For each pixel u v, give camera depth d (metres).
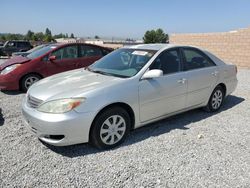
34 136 4.06
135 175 3.06
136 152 3.62
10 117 4.94
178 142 3.96
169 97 4.33
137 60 4.32
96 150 3.65
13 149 3.62
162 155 3.54
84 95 3.39
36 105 3.52
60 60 7.43
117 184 2.89
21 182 2.89
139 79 3.93
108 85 3.64
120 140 3.82
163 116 4.40
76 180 2.95
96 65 4.77
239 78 10.24
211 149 3.76
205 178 3.04
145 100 3.98
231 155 3.60
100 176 3.03
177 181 2.97
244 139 4.14
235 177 3.08
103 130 3.60
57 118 3.26
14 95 6.75
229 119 5.07
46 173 3.07
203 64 5.09
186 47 4.86
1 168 3.15
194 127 4.60
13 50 23.55
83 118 3.35
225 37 15.16
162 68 4.30
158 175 3.08
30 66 6.97
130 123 3.94
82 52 7.91
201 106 5.16
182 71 4.59
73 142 3.40
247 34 14.00
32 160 3.35
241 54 14.46
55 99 3.37
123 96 3.68
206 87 5.05
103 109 3.55
